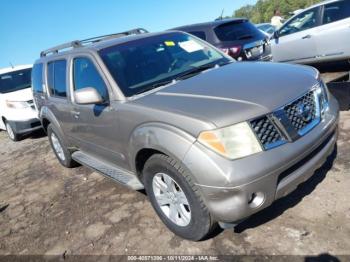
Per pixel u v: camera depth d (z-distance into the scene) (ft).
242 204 8.04
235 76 10.50
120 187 14.64
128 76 11.60
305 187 11.16
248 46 24.44
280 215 10.19
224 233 10.00
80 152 16.16
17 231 13.19
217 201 8.24
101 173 13.17
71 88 13.99
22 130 27.40
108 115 11.40
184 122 8.63
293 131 8.61
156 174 9.95
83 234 11.78
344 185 10.83
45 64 16.98
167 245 10.14
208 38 24.90
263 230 9.76
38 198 15.75
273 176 8.14
